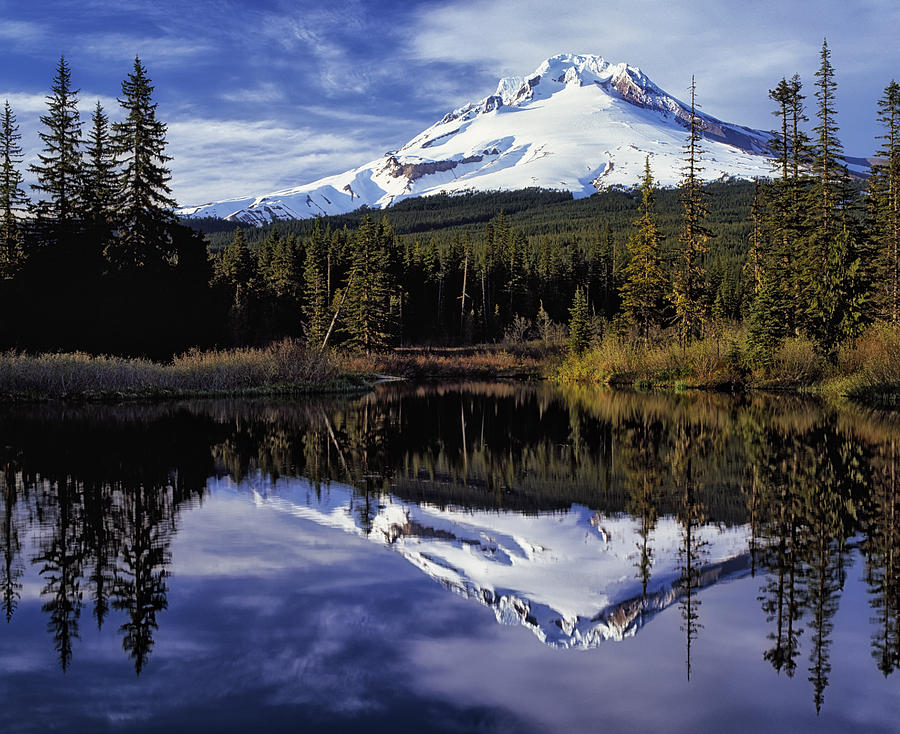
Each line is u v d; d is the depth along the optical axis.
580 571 8.07
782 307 41.75
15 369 31.62
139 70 43.16
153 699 5.12
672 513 10.98
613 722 4.79
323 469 15.05
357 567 8.19
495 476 14.34
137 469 14.74
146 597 7.21
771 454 16.70
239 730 4.69
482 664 5.67
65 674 5.52
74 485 13.01
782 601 7.11
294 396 38.56
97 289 41.62
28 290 40.91
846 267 40.22
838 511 11.02
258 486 13.05
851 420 23.78
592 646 6.05
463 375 67.69
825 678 5.44
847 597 7.23
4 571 8.09
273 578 7.77
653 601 7.10
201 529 9.90
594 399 36.94
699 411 28.53
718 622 6.56
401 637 6.20
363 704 5.04
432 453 17.62
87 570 8.11
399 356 68.12
